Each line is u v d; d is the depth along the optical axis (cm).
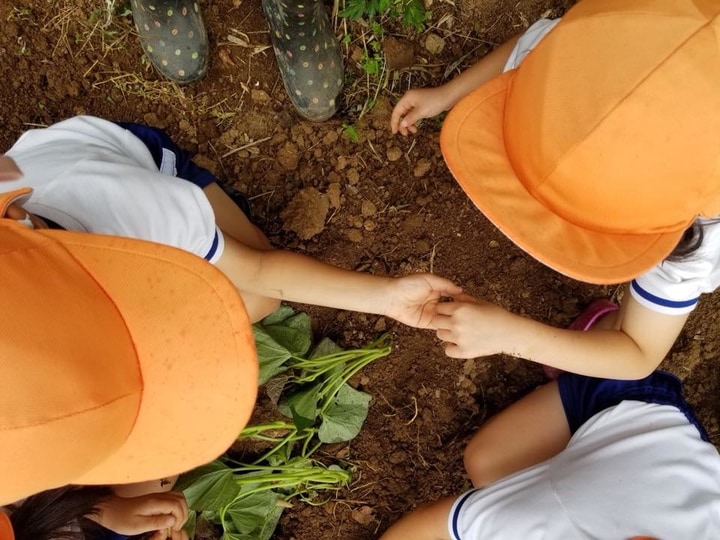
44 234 47
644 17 50
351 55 89
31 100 89
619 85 50
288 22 77
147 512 78
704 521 71
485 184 61
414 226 92
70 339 43
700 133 49
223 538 88
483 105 64
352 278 74
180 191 64
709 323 92
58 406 41
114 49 88
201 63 86
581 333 74
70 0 87
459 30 90
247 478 88
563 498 75
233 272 71
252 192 91
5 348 40
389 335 93
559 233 58
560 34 54
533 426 87
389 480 95
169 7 80
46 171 61
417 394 95
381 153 91
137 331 48
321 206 90
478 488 86
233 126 90
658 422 78
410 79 90
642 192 53
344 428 91
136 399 47
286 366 90
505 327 70
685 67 49
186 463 54
